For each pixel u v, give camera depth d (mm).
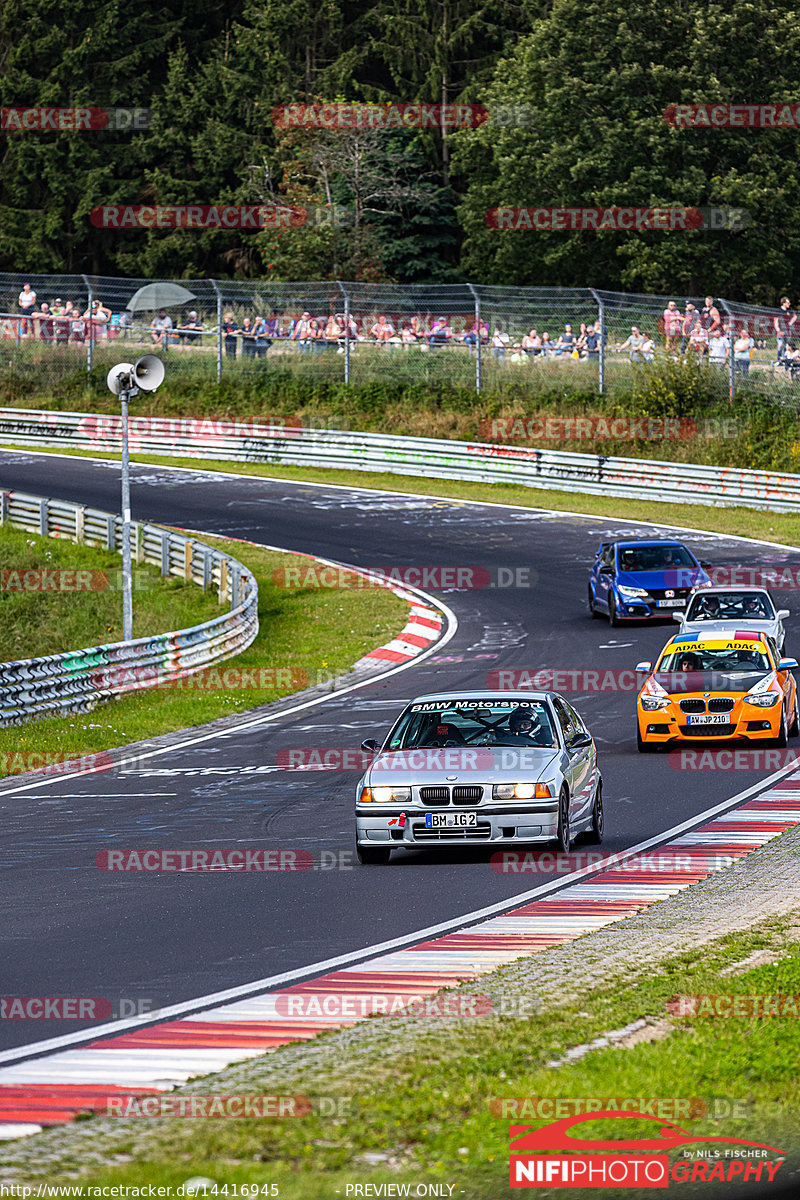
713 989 29844
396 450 181500
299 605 122000
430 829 45969
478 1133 21781
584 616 112000
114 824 55719
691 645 71312
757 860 44656
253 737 76875
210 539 147625
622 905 39281
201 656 99312
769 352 171125
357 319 195500
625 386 179500
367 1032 27375
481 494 168750
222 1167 20500
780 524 146250
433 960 33688
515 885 42625
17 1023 29094
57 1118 22844
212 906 41000
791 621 103688
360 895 41906
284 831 53219
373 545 143500
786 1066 24828
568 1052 25906
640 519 151125
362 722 79312
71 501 164875
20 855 50094
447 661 98000
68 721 82812
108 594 128500
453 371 191125
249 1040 27406
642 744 67500
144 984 32219
